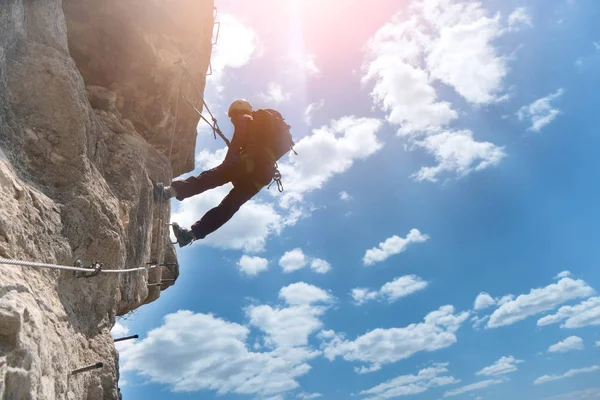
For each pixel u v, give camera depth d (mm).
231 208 6430
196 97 9500
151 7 8453
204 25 9398
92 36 8055
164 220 7891
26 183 4832
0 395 3193
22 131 5125
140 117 8695
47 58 5570
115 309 5828
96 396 4957
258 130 6449
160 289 7754
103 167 6406
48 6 6008
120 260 5801
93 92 7562
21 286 3816
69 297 5000
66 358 4297
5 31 5215
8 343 3391
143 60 8438
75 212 5273
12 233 4133
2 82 5059
